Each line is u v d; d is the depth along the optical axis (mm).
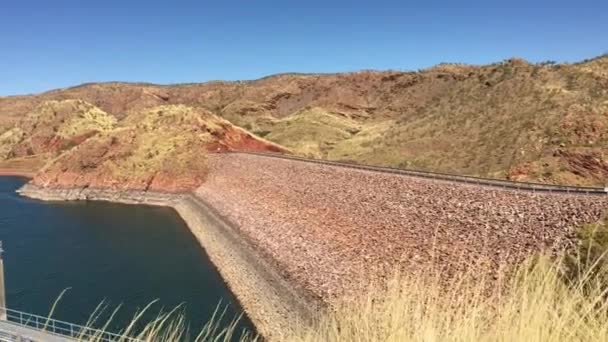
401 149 96125
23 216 90250
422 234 34031
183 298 43312
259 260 46688
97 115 189500
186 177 107125
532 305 4664
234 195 80250
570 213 26500
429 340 5137
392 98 177750
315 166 67312
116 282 48375
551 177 55250
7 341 23047
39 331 23734
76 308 40375
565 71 95062
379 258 34438
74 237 71062
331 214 47875
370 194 46688
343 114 178000
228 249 56469
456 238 31031
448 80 165750
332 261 38219
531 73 102188
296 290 36938
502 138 77375
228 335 9609
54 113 188625
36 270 52750
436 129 101562
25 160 173875
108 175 114625
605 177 52500
